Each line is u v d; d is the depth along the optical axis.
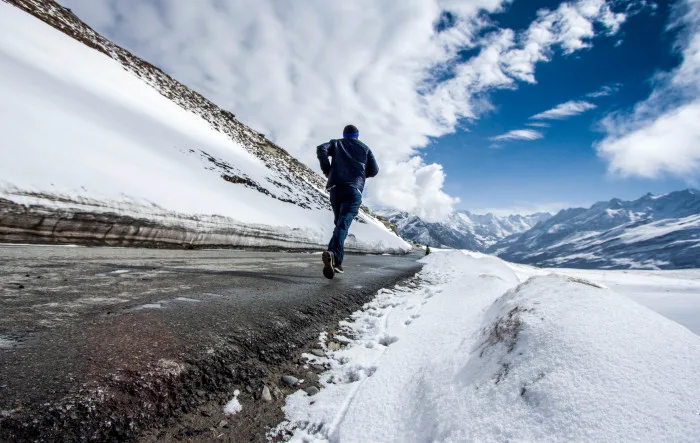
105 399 1.23
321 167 4.62
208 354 1.73
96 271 3.42
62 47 15.12
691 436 0.77
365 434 1.33
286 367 1.98
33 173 5.34
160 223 7.18
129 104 13.34
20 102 6.72
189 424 1.33
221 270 4.47
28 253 4.14
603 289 1.91
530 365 1.22
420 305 3.82
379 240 22.02
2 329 1.60
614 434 0.83
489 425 1.05
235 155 17.97
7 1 15.59
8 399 1.10
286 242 12.03
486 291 3.67
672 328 1.28
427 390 1.49
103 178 6.55
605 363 1.08
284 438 1.37
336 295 3.78
